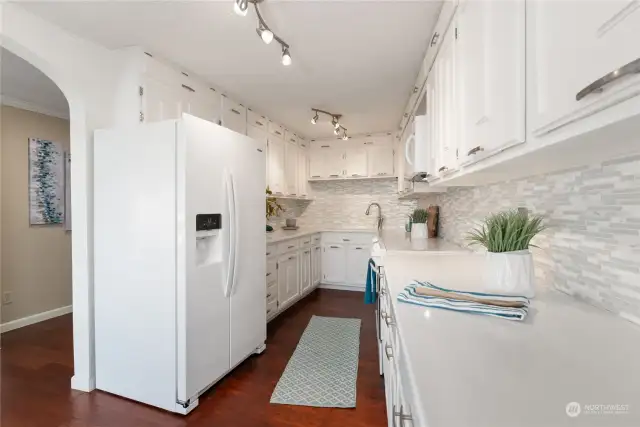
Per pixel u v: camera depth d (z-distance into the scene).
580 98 0.54
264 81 2.72
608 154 0.82
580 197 1.03
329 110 3.51
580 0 0.56
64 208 3.59
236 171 2.23
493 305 0.94
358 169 4.71
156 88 2.24
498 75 0.91
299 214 5.21
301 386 2.08
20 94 3.03
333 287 4.77
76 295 2.04
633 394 0.51
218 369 2.05
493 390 0.53
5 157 3.11
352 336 2.92
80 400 1.92
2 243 3.09
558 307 0.97
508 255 1.08
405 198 4.43
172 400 1.81
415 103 2.69
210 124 1.98
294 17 1.80
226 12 1.76
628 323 0.83
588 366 0.61
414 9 1.72
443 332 0.78
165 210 1.82
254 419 1.76
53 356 2.53
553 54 0.64
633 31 0.44
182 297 1.79
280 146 4.07
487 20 0.99
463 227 2.38
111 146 1.96
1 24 1.63
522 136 0.78
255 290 2.47
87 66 2.03
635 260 0.81
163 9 1.73
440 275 1.41
